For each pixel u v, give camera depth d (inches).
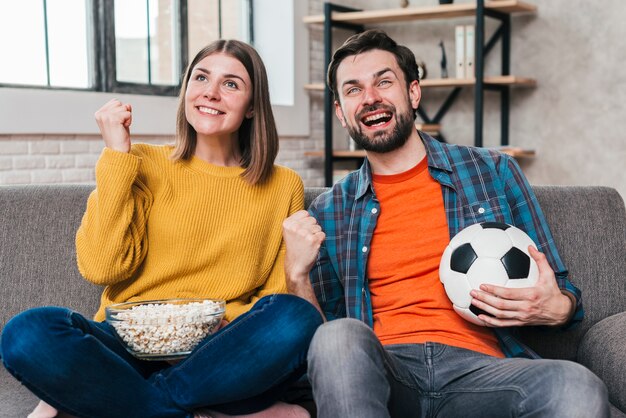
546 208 77.5
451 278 64.9
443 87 212.1
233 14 209.0
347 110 75.0
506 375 58.9
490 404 59.3
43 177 154.5
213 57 74.6
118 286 71.7
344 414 51.6
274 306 60.9
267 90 76.7
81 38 168.2
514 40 199.0
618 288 75.8
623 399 64.1
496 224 65.9
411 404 62.6
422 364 64.5
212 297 71.4
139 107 170.6
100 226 68.2
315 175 223.8
